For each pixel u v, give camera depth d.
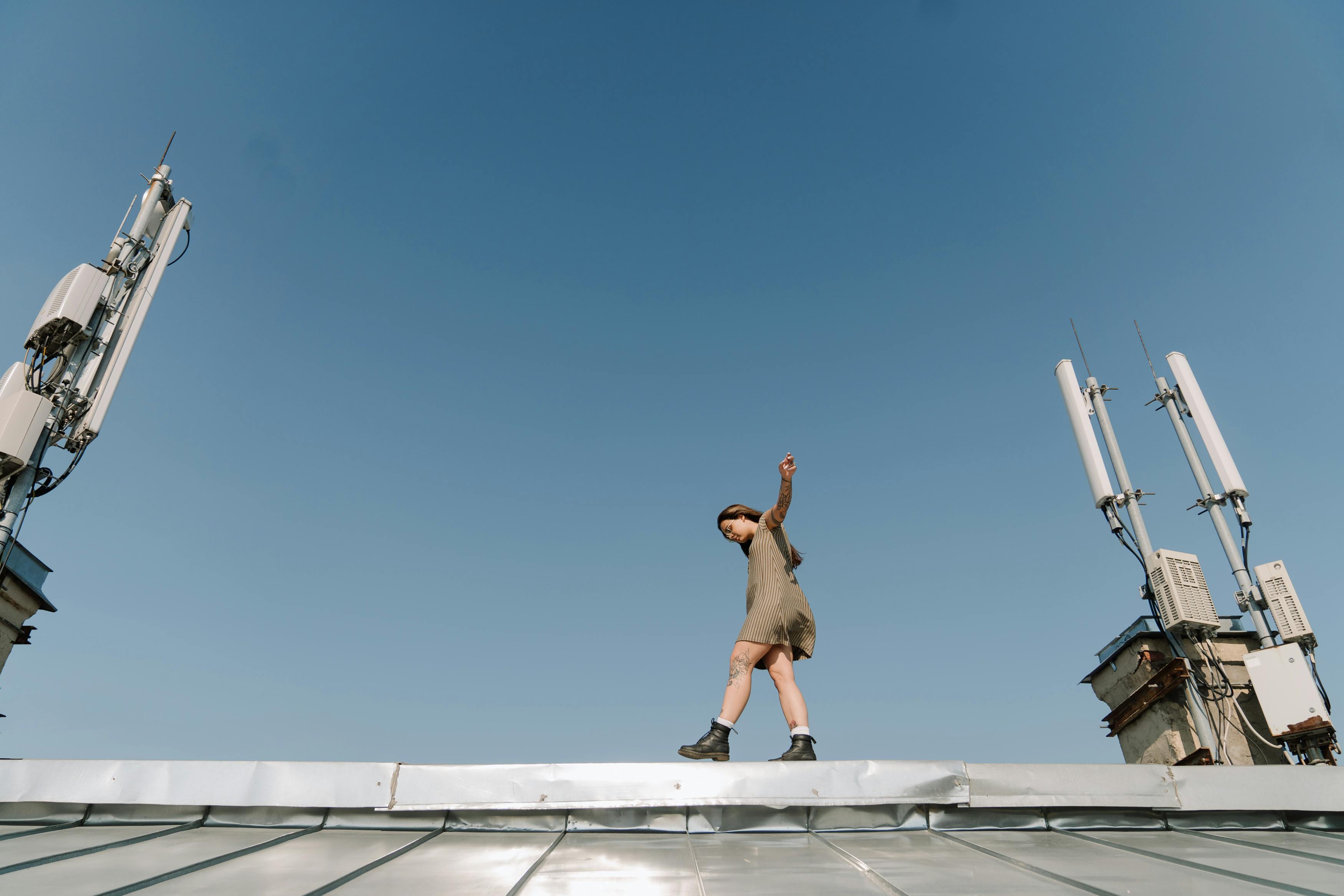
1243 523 8.24
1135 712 8.27
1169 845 4.49
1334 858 4.11
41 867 3.89
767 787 4.87
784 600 6.27
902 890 3.62
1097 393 9.71
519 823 4.81
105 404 8.38
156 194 9.73
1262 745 7.65
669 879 3.83
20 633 8.82
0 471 7.57
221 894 3.54
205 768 4.94
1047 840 4.64
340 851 4.27
